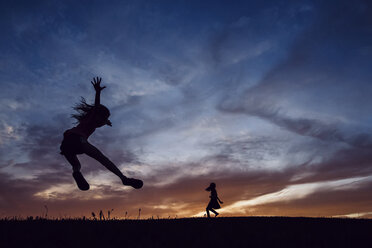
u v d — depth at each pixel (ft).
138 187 13.21
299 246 14.01
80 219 20.31
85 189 13.43
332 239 15.38
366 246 14.51
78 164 13.75
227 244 13.75
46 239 14.03
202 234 15.62
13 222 18.47
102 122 13.87
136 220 21.04
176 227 18.04
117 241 13.91
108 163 13.01
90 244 13.07
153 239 14.75
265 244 13.91
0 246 12.37
